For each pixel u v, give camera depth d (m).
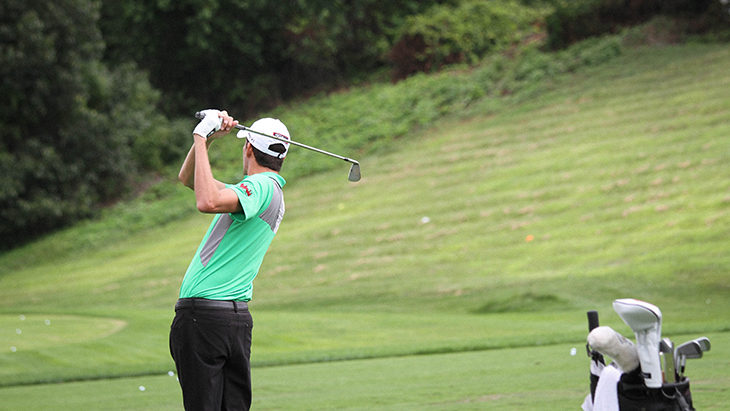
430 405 12.95
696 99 71.06
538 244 55.47
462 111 89.56
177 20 110.50
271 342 30.67
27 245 87.31
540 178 66.94
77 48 90.00
